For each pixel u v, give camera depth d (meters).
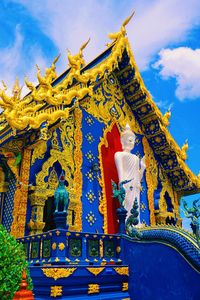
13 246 6.27
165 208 17.98
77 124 14.77
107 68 14.79
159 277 9.47
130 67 17.19
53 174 13.06
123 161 15.40
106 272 9.70
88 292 9.05
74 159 14.01
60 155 13.43
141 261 10.11
